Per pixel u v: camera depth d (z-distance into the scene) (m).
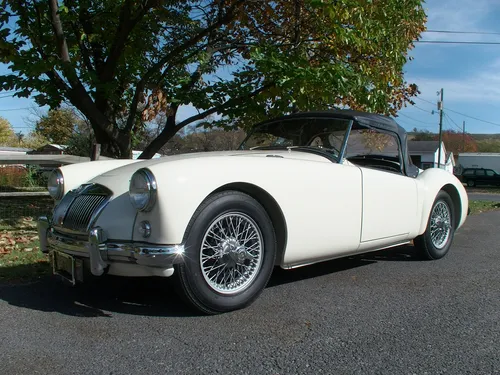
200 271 2.82
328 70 6.73
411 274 4.20
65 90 7.04
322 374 2.20
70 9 7.45
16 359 2.33
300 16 7.62
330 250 3.56
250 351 2.44
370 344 2.56
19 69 6.34
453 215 5.07
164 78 7.69
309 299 3.37
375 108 7.35
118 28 7.35
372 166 4.28
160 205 2.66
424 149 39.84
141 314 2.99
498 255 5.17
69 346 2.49
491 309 3.20
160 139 7.92
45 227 3.46
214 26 7.64
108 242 2.82
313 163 3.49
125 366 2.26
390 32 7.86
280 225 3.25
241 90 7.53
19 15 6.85
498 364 2.33
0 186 9.78
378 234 3.96
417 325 2.87
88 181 3.43
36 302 3.25
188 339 2.59
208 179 2.82
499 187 36.06
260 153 3.79
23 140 45.84
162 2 6.92
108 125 7.32
